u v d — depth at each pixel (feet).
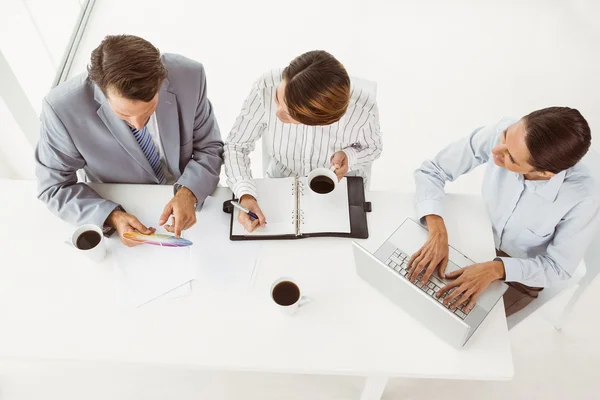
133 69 3.58
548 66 9.98
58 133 4.35
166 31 10.41
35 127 7.06
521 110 9.23
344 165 4.99
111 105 3.84
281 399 5.87
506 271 4.18
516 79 9.74
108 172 4.95
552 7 11.23
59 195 4.59
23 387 5.90
